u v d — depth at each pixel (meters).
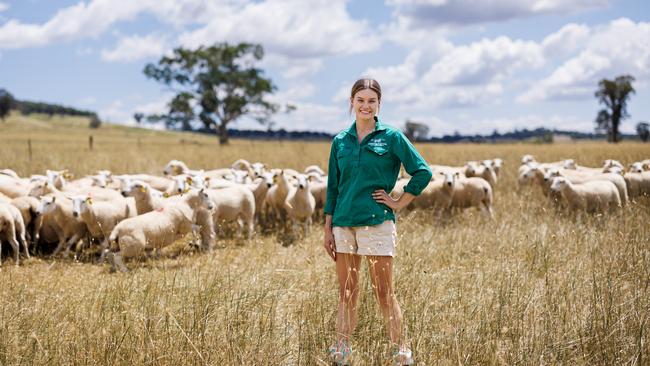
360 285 5.75
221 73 57.06
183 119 57.72
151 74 57.50
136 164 20.50
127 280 6.94
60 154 23.09
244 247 9.91
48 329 5.27
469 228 9.88
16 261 8.81
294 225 10.95
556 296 5.83
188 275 7.06
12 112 152.25
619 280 6.39
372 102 4.41
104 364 4.63
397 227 9.56
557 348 4.77
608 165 15.04
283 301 6.39
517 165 21.86
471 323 5.34
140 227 8.48
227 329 5.05
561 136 89.31
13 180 11.55
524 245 8.36
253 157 24.56
